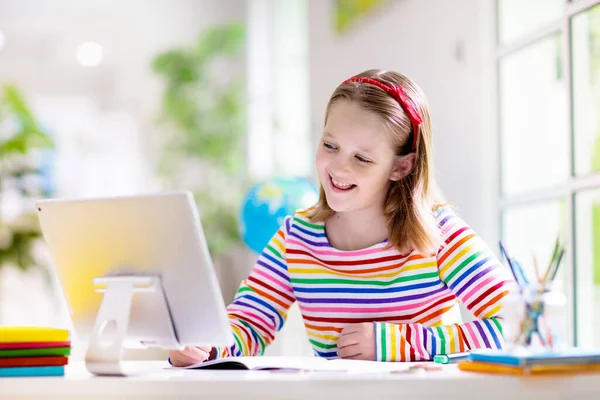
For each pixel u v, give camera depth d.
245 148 6.29
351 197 1.56
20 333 1.12
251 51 6.45
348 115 1.55
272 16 6.23
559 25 2.45
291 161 5.84
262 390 1.03
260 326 1.67
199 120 6.21
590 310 2.40
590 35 2.40
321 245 1.65
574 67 2.41
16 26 6.93
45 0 6.91
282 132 5.89
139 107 6.93
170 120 6.46
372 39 3.69
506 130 2.80
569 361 1.08
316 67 4.46
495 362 1.09
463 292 1.53
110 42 6.95
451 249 1.56
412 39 3.28
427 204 1.60
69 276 1.31
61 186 6.77
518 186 2.81
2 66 6.95
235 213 5.95
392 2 3.45
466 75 2.90
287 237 1.69
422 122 1.62
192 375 1.12
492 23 2.82
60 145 6.84
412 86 1.64
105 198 1.23
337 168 1.54
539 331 1.14
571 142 2.40
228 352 1.51
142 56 6.93
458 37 2.94
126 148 6.91
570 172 2.40
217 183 6.09
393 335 1.41
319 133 4.40
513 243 2.77
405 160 1.60
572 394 1.06
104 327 1.30
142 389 1.04
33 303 5.87
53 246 1.31
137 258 1.23
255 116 6.32
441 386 1.03
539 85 2.71
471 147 2.87
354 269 1.60
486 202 2.82
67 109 6.93
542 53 2.66
